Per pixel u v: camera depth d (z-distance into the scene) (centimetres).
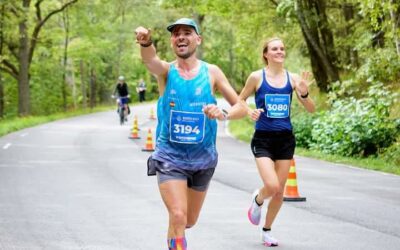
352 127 2789
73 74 8438
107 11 7275
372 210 1462
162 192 845
